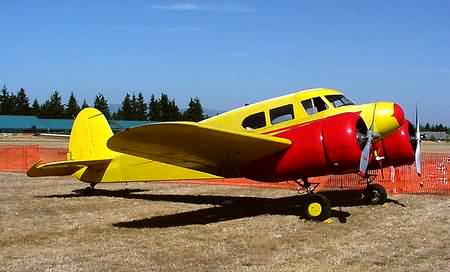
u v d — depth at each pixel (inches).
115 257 255.9
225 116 400.5
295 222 346.9
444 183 548.7
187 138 323.0
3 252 266.8
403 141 400.2
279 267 235.0
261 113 378.6
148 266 239.0
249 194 512.1
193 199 473.7
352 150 331.6
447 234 301.4
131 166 466.0
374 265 236.4
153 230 324.2
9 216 376.2
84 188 557.0
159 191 538.3
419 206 407.5
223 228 329.4
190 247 277.0
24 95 4677.7
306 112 361.1
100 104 4436.5
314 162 345.1
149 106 4362.7
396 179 570.9
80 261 248.4
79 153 502.6
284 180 372.2
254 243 284.7
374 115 358.0
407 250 264.1
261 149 354.9
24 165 891.4
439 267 232.1
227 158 372.2
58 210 406.0
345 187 546.0
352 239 291.7
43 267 237.9
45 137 2775.6
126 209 412.5
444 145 2225.6
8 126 3440.0
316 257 252.1
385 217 360.5
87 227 334.3
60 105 4429.1
